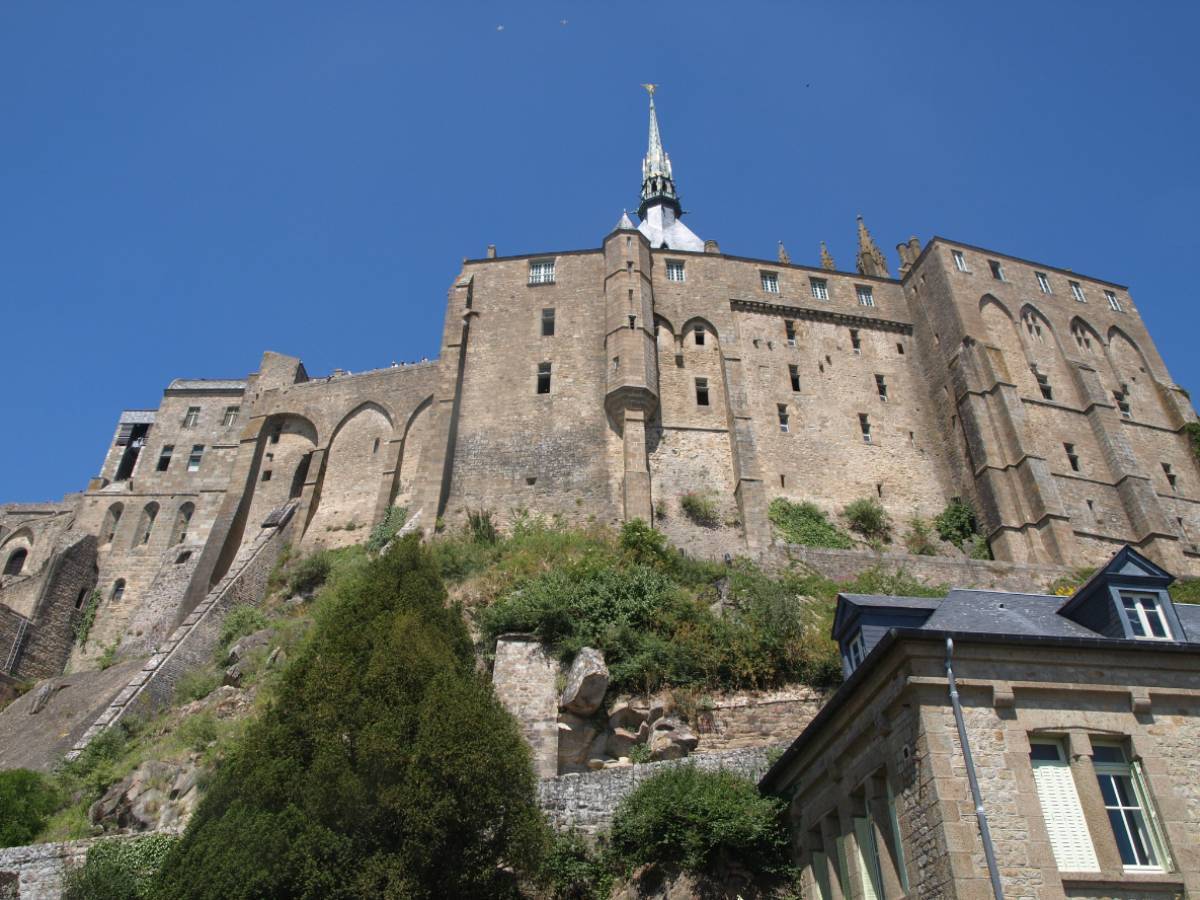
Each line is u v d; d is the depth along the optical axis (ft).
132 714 115.85
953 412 156.25
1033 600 66.08
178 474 195.21
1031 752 51.03
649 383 145.28
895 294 175.11
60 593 173.47
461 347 155.43
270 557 156.46
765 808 66.18
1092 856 48.29
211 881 58.29
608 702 89.30
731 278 168.14
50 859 77.51
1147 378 171.94
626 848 68.85
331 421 177.37
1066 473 149.79
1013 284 170.40
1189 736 52.11
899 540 144.87
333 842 60.08
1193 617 63.16
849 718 57.98
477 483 141.28
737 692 90.02
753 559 127.95
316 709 68.13
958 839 46.83
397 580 83.76
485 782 63.98
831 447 153.17
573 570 108.27
